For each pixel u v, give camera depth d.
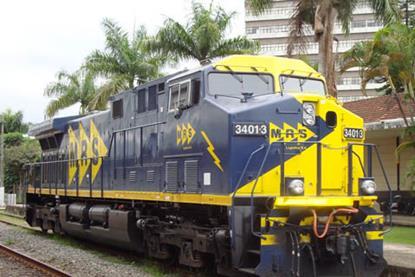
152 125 12.72
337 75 18.95
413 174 16.33
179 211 11.78
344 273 9.32
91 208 16.19
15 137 54.47
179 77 11.56
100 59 29.64
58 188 19.20
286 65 11.07
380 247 9.57
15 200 41.41
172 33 25.03
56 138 20.08
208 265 11.00
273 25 81.94
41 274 12.28
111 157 14.98
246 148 9.66
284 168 9.55
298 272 8.83
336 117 10.02
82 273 12.11
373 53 15.68
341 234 9.14
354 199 9.43
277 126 9.81
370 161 10.00
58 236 19.56
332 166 9.80
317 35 18.30
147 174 12.84
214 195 9.97
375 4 18.19
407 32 15.58
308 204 9.05
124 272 12.02
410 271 10.04
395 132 20.84
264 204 9.33
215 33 25.25
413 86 15.62
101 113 16.22
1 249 16.66
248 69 10.80
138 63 29.36
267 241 8.83
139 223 13.09
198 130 10.65
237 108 9.81
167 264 12.78
